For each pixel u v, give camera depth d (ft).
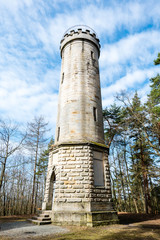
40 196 113.19
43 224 37.50
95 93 55.42
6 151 63.21
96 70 60.34
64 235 26.99
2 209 91.91
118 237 26.05
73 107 50.47
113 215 40.96
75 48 60.64
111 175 102.17
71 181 40.88
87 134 47.55
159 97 61.00
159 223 43.01
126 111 74.95
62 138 48.21
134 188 97.40
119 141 89.35
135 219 52.75
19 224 38.58
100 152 47.65
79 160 42.88
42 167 99.76
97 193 40.88
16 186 104.27
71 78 55.57
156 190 86.58
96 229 32.68
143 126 59.88
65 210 38.37
